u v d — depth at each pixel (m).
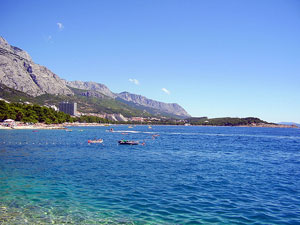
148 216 19.48
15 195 24.27
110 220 18.61
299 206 22.45
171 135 163.00
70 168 38.88
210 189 27.89
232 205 22.48
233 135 179.00
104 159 50.09
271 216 19.92
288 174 37.81
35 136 107.81
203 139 127.81
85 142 89.94
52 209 20.69
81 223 18.00
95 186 28.08
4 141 81.44
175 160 50.91
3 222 17.98
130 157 54.28
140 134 167.88
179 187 28.39
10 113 175.75
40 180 30.45
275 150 78.19
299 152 73.31
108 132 178.88
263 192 27.06
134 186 28.39
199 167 42.59
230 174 36.97
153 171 37.88
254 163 49.16
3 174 33.50
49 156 52.03
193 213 20.30
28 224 17.72
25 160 45.91
